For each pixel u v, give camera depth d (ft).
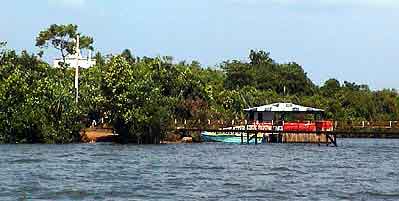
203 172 172.55
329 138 321.73
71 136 305.53
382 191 139.13
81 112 308.40
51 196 126.11
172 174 166.20
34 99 297.94
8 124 294.66
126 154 233.96
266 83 555.28
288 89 556.10
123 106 307.37
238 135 335.06
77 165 186.80
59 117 302.45
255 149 278.05
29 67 367.04
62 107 302.66
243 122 358.02
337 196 130.93
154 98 314.14
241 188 140.05
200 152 253.03
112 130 329.93
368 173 177.27
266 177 162.61
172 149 268.82
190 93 390.83
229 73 564.71
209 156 231.91
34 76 316.60
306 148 291.17
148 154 236.43
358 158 234.99
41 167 178.91
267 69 586.86
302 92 556.10
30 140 298.76
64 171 169.48
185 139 333.62
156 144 310.86
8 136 295.69
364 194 134.41
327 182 153.89
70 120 303.89
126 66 312.50
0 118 293.84
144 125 308.81
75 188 136.87
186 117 366.43
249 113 338.75
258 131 316.40
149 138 313.94
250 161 211.82
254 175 167.02
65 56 482.69
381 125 374.43
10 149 251.60
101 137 320.50
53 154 226.99
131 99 308.60
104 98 310.45
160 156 228.02
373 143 384.88
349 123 407.03
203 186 142.31
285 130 319.88
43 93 300.81
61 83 326.03
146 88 312.50
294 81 559.79
